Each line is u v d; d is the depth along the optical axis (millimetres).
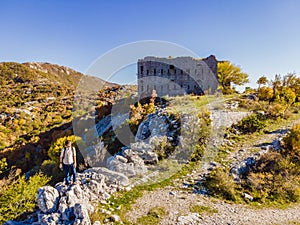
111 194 9117
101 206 8094
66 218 6660
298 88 27047
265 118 19109
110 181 9836
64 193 7586
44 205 7062
